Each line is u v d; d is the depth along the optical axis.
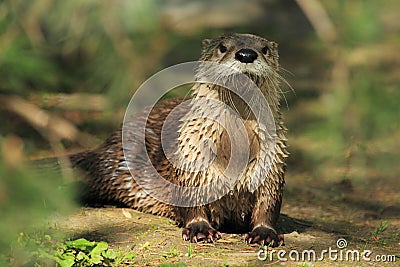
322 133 15.47
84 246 7.53
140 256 7.93
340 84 17.97
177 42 17.19
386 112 16.70
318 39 19.95
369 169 13.51
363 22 19.02
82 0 14.50
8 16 14.59
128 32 15.28
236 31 19.11
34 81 14.87
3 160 8.20
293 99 17.75
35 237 7.73
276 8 20.41
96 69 15.42
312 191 11.98
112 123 14.66
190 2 18.92
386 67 19.12
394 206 11.19
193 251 8.12
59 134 14.07
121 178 9.84
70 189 9.69
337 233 9.33
